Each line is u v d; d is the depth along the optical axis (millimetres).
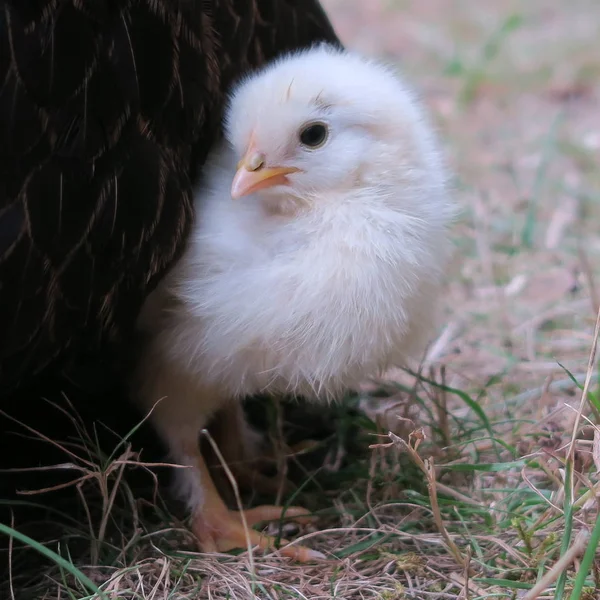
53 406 1068
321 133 1056
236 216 1058
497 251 1200
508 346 1148
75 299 1037
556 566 1027
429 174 1069
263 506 1075
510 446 1083
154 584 1051
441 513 1067
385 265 1055
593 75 1676
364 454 1096
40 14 1028
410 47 1859
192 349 1058
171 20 1044
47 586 1051
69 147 1031
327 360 1056
